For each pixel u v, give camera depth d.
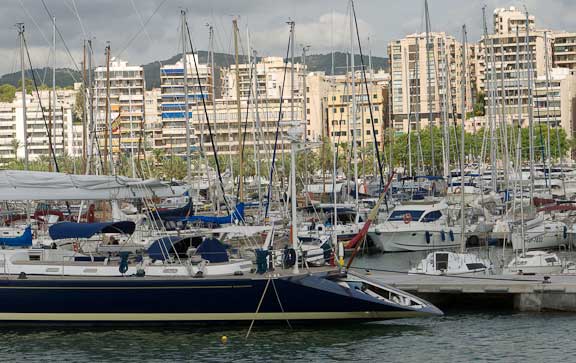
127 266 41.44
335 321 42.16
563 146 171.88
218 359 37.78
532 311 47.34
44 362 37.56
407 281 49.88
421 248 75.12
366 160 168.12
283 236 60.22
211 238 42.59
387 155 166.38
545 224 74.62
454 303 49.69
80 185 42.16
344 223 78.88
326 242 56.59
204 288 40.78
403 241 74.88
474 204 86.38
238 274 41.44
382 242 74.81
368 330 42.78
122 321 41.53
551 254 56.59
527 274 53.06
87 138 112.31
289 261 42.66
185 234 44.41
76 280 40.69
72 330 41.78
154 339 40.69
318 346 39.81
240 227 44.16
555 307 47.09
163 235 46.03
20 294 41.03
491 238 75.88
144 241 45.66
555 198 101.88
